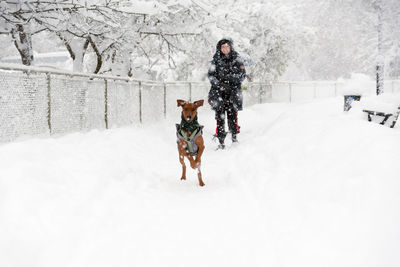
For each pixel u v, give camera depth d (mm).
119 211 4117
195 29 13633
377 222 2965
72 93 8141
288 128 6961
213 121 14055
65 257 3059
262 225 3658
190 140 5625
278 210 3902
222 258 3072
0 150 4500
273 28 20156
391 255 2613
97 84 9305
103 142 7578
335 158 4461
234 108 9469
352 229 3002
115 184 5020
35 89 6855
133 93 11492
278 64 22547
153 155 8570
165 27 13609
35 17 10203
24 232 3260
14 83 6320
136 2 11258
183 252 3188
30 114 6723
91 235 3443
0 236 3156
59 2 9734
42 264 2971
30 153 4711
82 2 10078
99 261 3018
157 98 13336
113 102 10180
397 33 34719
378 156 3902
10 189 3738
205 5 12484
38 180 4098
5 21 9906
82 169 5070
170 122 13531
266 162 5855
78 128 8406
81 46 13680
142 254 3148
